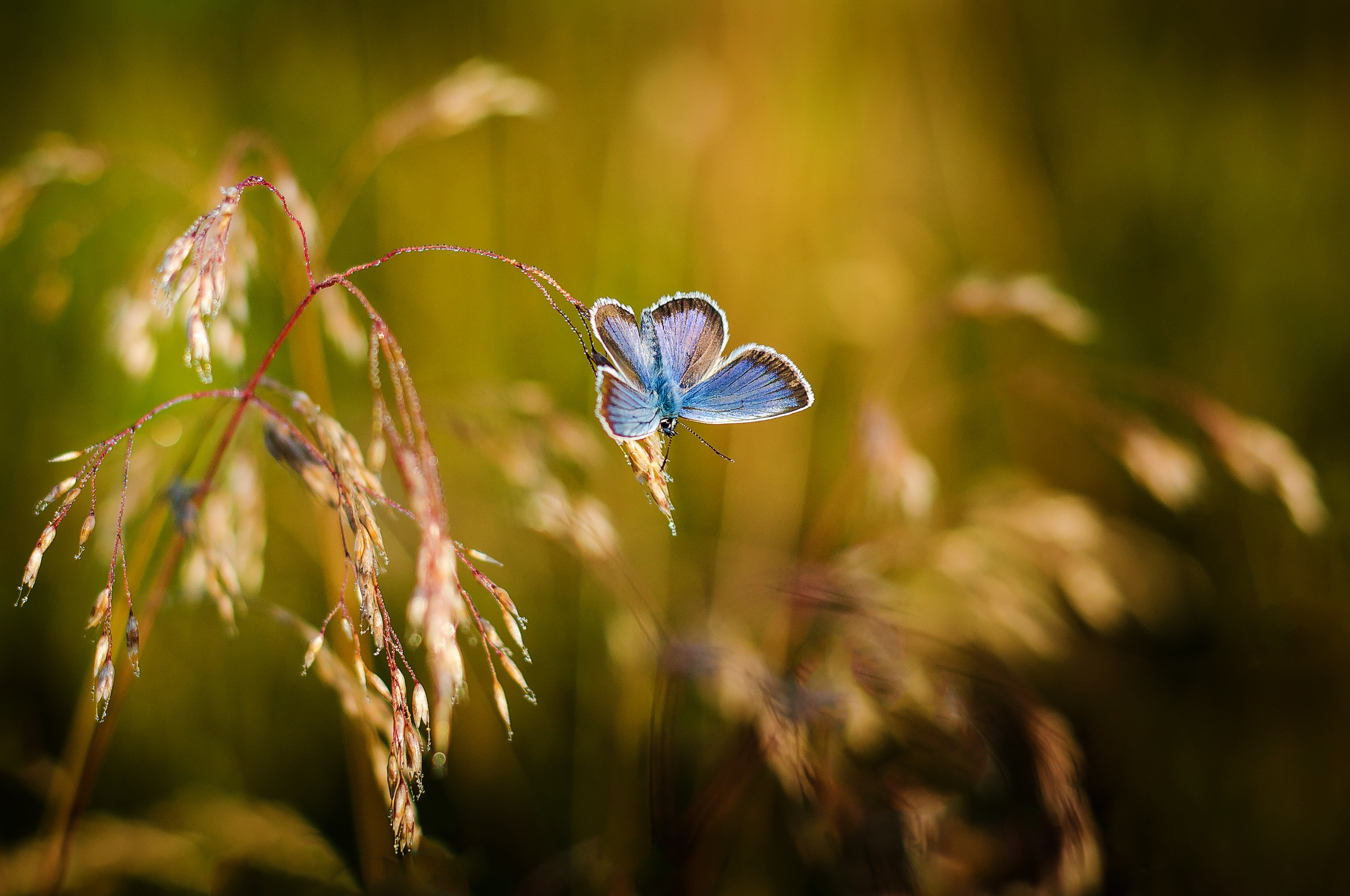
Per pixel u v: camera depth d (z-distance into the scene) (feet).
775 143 1.38
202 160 1.36
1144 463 1.25
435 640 1.05
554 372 1.37
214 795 1.24
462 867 1.22
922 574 1.27
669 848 1.18
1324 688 1.29
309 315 1.19
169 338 1.29
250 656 1.27
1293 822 1.25
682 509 1.34
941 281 1.42
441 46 1.42
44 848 1.14
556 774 1.28
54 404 1.30
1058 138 1.51
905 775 1.18
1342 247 1.40
